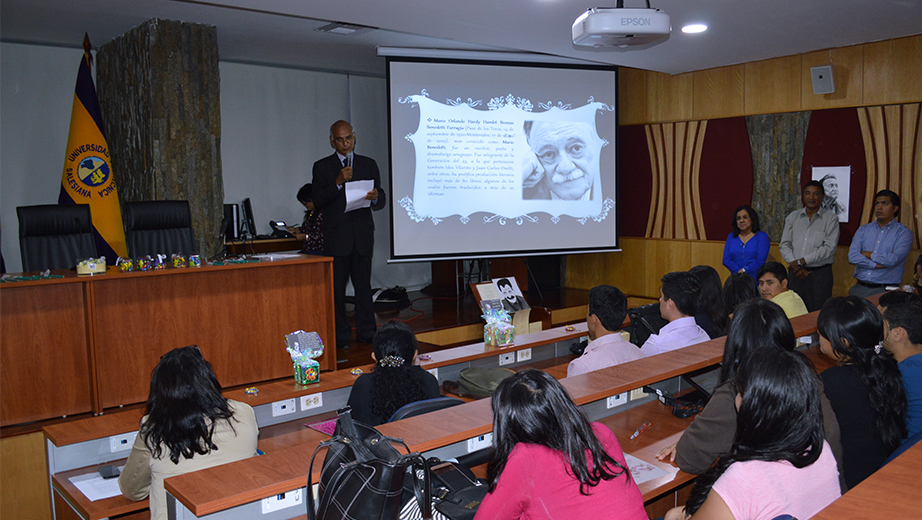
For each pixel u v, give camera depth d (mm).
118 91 5574
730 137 6469
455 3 4074
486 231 6516
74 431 2428
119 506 2086
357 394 2367
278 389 2814
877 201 5059
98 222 5086
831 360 3059
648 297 7258
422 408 2025
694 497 1517
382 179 7973
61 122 5922
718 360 2549
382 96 7902
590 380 2258
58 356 3217
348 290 7551
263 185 7016
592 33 2961
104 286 3316
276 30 5559
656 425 2406
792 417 1356
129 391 3430
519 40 5125
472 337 5789
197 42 5246
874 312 2113
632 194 7320
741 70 6293
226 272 3732
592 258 7652
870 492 1061
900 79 5301
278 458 1636
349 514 1309
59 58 5875
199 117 5277
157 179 5086
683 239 6934
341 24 5363
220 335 3732
